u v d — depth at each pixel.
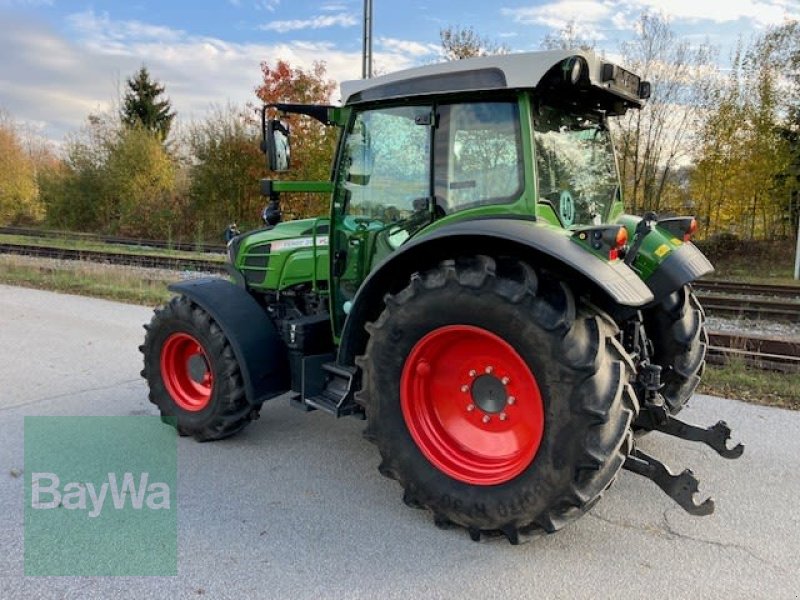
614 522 3.00
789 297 9.02
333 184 3.65
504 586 2.52
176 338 4.00
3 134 29.56
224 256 14.04
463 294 2.72
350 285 3.69
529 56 2.77
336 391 3.54
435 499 2.90
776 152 15.52
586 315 2.63
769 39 15.34
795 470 3.49
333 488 3.34
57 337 6.55
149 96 34.72
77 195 25.95
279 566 2.64
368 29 10.23
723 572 2.60
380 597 2.45
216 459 3.69
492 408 2.90
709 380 4.93
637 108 3.53
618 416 2.55
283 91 18.81
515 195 2.95
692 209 16.59
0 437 3.96
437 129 3.17
